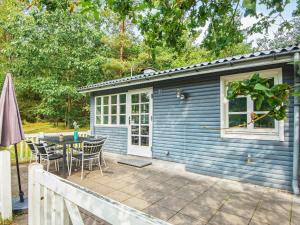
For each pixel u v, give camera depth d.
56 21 11.66
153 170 5.13
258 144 4.13
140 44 15.25
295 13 1.53
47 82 11.43
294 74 3.60
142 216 0.96
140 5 1.77
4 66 12.73
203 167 4.91
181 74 4.84
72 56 12.19
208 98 4.89
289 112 3.78
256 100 0.83
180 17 1.91
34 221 1.91
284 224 2.62
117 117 7.22
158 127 5.98
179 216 2.81
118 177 4.52
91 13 1.68
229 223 2.64
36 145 4.70
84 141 4.54
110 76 13.97
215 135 4.75
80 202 1.30
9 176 2.60
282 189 3.84
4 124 2.85
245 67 4.02
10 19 11.47
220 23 1.89
